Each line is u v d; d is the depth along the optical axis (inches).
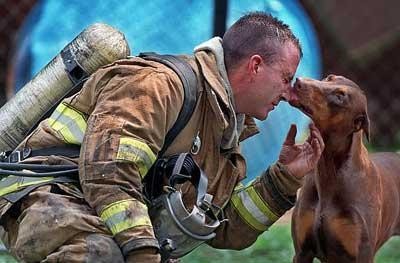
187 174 269.1
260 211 298.0
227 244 305.6
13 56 543.8
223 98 273.1
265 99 281.1
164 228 269.1
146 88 260.5
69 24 514.9
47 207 261.6
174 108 264.8
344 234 331.9
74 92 286.5
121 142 255.9
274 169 295.6
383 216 350.3
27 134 288.5
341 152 331.0
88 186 256.4
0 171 267.1
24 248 262.8
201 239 270.8
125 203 254.5
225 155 285.4
